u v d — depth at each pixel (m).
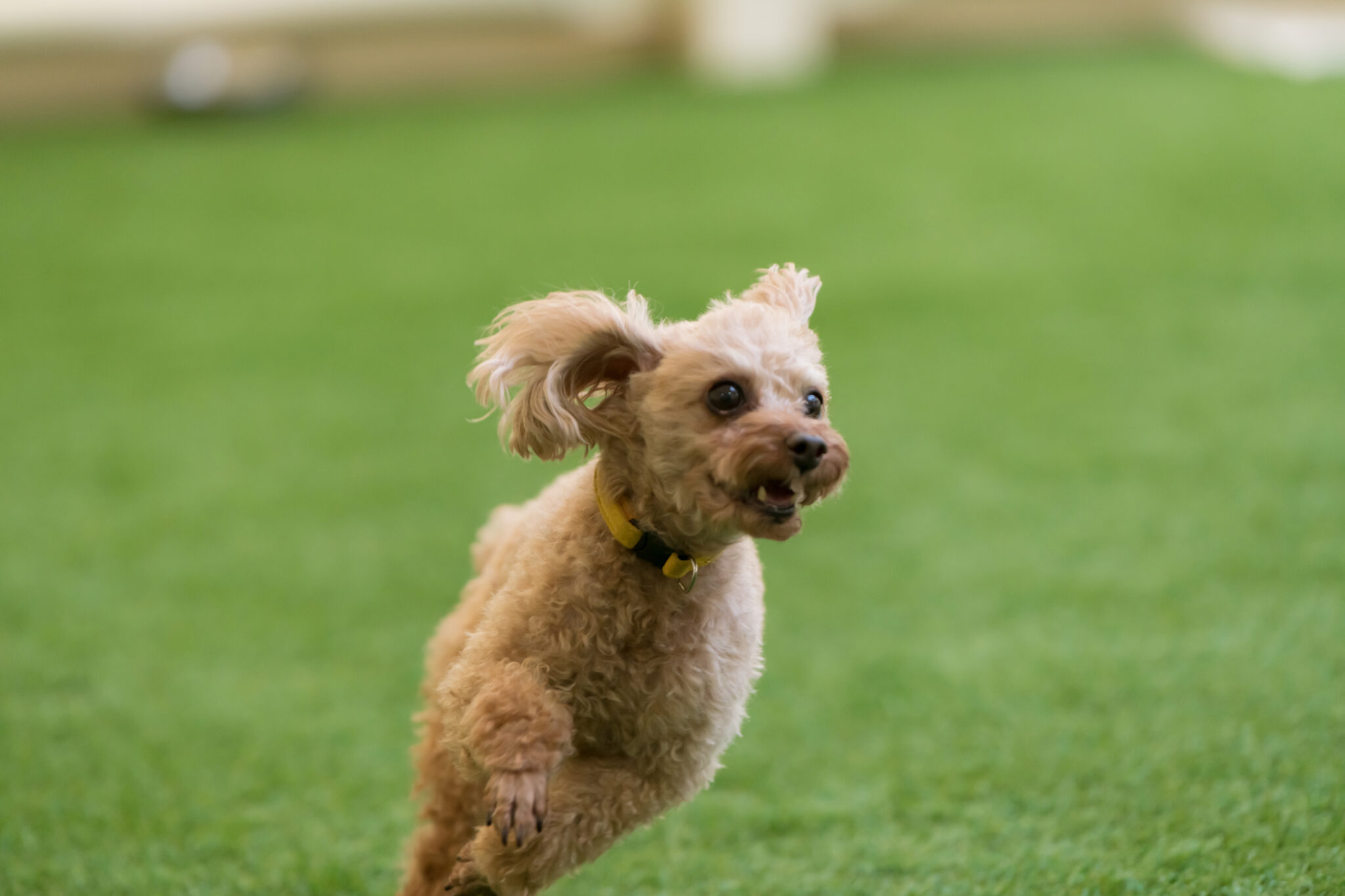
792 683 8.17
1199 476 10.75
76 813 7.00
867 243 17.94
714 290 16.17
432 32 29.47
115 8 27.64
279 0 28.33
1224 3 31.08
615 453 4.96
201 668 8.78
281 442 12.77
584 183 21.39
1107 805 6.45
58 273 18.22
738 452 4.58
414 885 5.87
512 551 5.42
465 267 17.72
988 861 6.11
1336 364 12.91
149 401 13.93
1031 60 28.16
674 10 30.06
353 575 10.09
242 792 7.23
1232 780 6.49
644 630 4.85
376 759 7.57
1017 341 14.34
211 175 22.75
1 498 11.74
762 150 22.64
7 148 24.84
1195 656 7.89
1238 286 15.43
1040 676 7.91
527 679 4.73
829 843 6.45
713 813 6.80
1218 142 21.11
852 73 28.31
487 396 5.10
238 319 16.31
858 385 13.41
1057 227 18.06
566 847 4.86
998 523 10.30
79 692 8.48
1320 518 9.70
